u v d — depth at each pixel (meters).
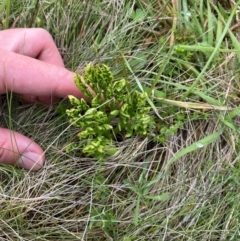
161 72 0.25
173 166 0.26
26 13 0.27
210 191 0.25
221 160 0.25
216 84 0.26
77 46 0.27
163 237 0.25
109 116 0.24
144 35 0.28
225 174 0.25
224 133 0.26
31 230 0.25
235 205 0.25
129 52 0.27
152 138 0.26
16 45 0.25
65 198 0.25
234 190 0.25
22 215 0.25
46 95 0.25
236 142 0.25
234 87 0.26
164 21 0.28
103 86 0.23
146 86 0.26
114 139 0.26
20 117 0.26
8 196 0.24
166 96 0.26
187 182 0.25
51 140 0.26
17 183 0.25
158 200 0.25
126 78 0.25
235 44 0.26
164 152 0.26
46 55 0.26
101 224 0.25
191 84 0.26
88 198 0.25
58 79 0.24
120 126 0.25
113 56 0.27
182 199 0.25
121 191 0.25
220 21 0.27
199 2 0.28
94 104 0.24
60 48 0.27
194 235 0.25
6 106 0.26
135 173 0.26
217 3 0.28
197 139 0.26
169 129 0.25
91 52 0.27
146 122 0.24
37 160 0.25
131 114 0.24
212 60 0.26
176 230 0.25
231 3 0.28
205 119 0.26
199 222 0.25
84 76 0.23
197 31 0.27
